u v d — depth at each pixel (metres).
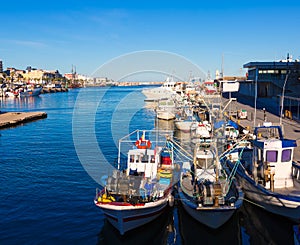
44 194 23.86
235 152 25.20
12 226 18.98
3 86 163.38
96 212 20.80
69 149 38.78
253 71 74.19
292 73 67.00
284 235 18.23
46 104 109.38
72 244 17.17
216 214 16.98
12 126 60.00
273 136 23.98
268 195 18.31
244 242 17.53
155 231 19.08
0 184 26.05
